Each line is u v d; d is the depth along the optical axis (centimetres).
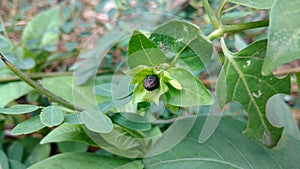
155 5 32
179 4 32
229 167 21
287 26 14
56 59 34
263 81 19
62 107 21
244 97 20
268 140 20
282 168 21
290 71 29
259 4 18
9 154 26
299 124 36
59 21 35
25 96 32
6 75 29
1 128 28
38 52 33
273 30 14
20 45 32
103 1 34
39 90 20
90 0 37
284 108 29
